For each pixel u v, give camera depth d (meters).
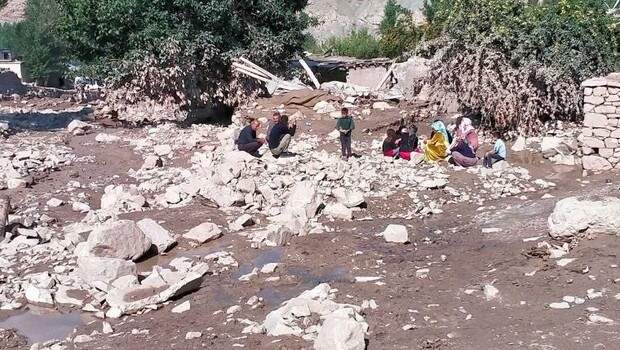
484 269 9.54
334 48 48.19
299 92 25.22
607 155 16.50
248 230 12.58
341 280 9.66
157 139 22.47
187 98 26.64
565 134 19.30
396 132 17.94
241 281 9.85
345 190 14.35
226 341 7.55
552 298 8.14
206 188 14.33
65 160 19.53
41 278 10.03
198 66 26.53
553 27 20.00
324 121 22.78
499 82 19.88
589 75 19.61
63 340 8.10
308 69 29.72
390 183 15.16
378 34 59.91
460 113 21.88
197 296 9.35
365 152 18.80
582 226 9.87
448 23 21.12
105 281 9.91
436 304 8.30
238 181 14.76
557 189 14.88
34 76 64.50
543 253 9.65
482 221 12.52
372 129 21.69
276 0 28.86
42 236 12.30
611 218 9.74
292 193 13.69
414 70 28.53
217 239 12.07
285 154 17.77
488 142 20.17
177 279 9.94
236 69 27.11
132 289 9.59
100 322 8.75
